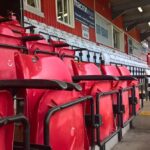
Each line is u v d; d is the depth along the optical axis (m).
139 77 3.84
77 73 2.06
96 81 2.06
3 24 3.51
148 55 20.62
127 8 14.19
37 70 1.34
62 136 1.32
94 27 11.59
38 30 6.61
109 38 14.07
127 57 16.08
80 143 1.55
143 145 2.46
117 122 2.48
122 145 2.46
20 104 1.20
